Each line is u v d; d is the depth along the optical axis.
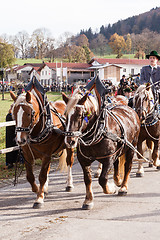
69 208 5.05
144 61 66.06
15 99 5.05
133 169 7.68
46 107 5.27
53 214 4.80
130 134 5.64
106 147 4.76
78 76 61.94
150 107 6.69
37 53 121.38
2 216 4.78
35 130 5.12
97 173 6.96
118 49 127.38
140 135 6.89
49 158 5.35
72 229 4.14
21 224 4.41
